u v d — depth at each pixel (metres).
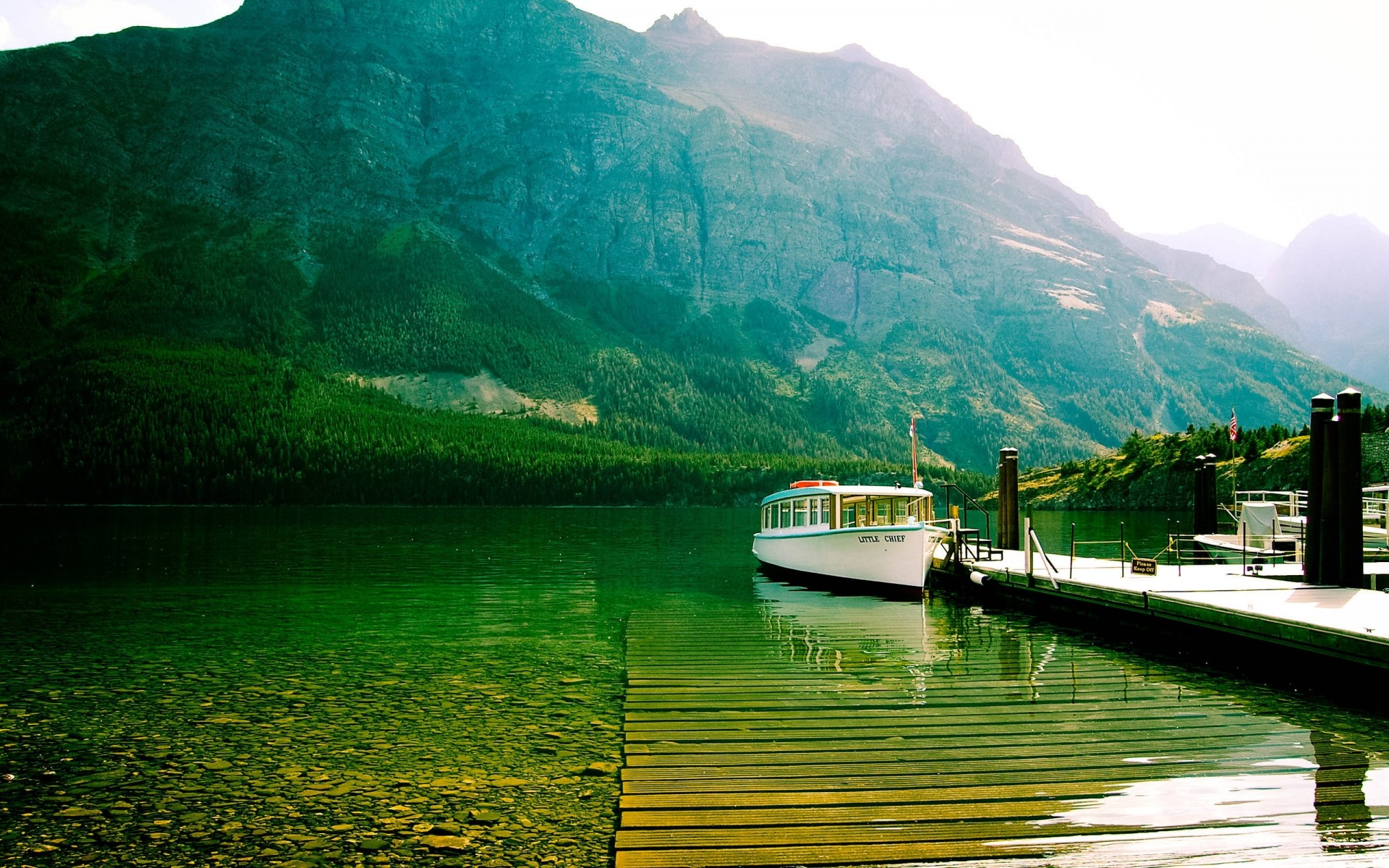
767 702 22.53
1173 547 47.38
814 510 49.00
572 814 15.45
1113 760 17.69
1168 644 28.80
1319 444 30.09
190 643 31.83
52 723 21.28
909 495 47.41
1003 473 50.25
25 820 15.59
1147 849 13.62
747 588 48.19
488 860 13.77
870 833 14.28
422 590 48.16
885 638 31.78
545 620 36.91
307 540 90.38
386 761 18.38
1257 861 13.22
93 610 40.00
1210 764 17.41
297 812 15.78
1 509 183.38
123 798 16.53
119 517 146.88
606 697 23.34
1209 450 140.00
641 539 95.06
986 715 21.03
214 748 19.36
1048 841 13.95
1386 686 20.84
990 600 40.84
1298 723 20.14
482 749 19.00
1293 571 34.03
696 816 15.11
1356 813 14.91
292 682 25.53
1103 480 161.38
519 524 129.38
